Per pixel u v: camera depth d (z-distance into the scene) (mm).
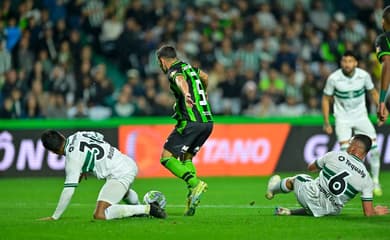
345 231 26953
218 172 59312
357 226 28125
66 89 66250
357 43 74062
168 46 32438
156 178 57875
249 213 34000
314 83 69688
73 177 29781
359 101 43312
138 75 71312
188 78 32062
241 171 59688
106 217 29734
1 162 57438
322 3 81000
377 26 77125
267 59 72688
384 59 30766
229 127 59688
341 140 43375
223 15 75438
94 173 30359
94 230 27172
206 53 71188
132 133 58594
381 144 59562
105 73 70000
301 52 73625
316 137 60312
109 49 73188
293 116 61250
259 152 60094
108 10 73750
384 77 30688
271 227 28000
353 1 81000
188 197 31812
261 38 74188
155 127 58750
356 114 43438
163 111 65500
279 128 60375
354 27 75938
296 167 60438
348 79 42938
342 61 42750
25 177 57594
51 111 64750
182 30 75000
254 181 54625
